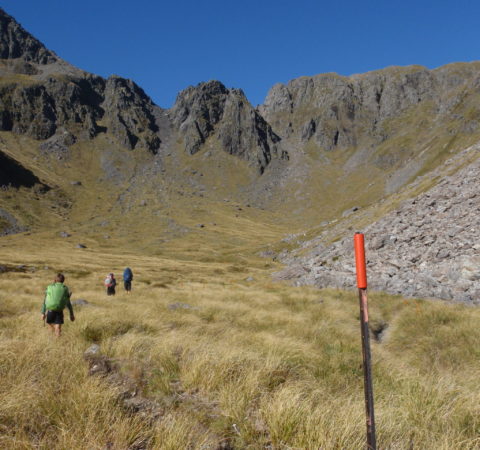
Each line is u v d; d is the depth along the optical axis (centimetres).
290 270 4309
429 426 468
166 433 397
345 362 842
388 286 2322
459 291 1964
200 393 553
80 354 701
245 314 1588
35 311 1373
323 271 3400
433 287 2102
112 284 2353
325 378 700
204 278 5550
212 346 794
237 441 408
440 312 1493
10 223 17525
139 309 1427
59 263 7888
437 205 3731
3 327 990
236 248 14088
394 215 4291
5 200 19662
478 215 2925
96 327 1009
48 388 488
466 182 3894
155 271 6975
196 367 604
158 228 18750
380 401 568
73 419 411
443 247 2670
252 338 984
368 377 332
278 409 448
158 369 641
